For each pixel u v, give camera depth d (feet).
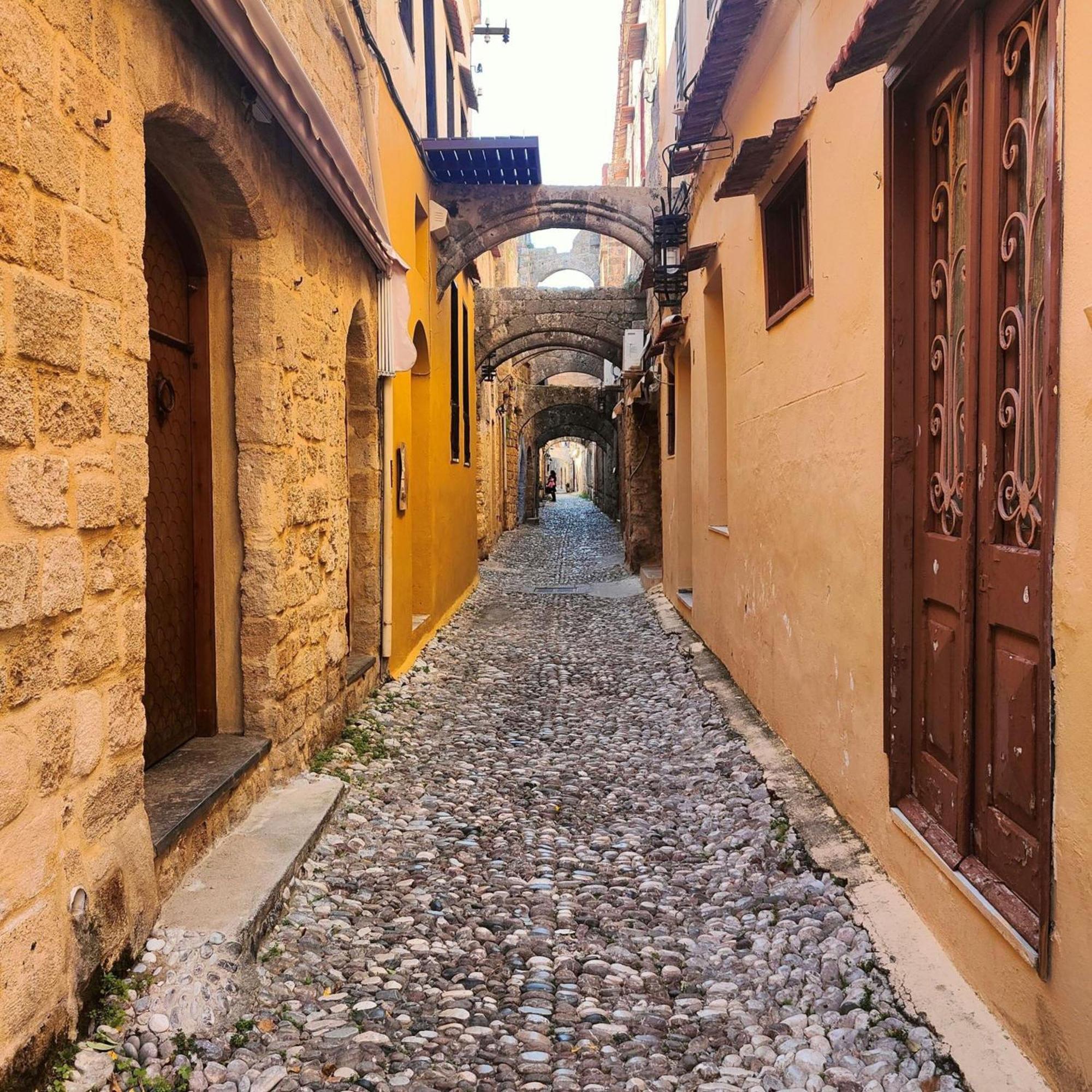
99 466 8.38
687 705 22.84
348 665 21.24
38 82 7.45
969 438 8.95
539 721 22.22
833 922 10.82
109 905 8.41
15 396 7.06
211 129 11.60
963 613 9.07
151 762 12.64
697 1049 8.71
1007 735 8.32
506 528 90.94
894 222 10.69
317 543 16.83
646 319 50.70
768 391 18.38
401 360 23.63
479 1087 8.06
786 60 16.16
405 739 19.56
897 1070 8.02
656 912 12.04
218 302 14.08
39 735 7.32
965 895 8.71
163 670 13.14
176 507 13.66
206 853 11.60
